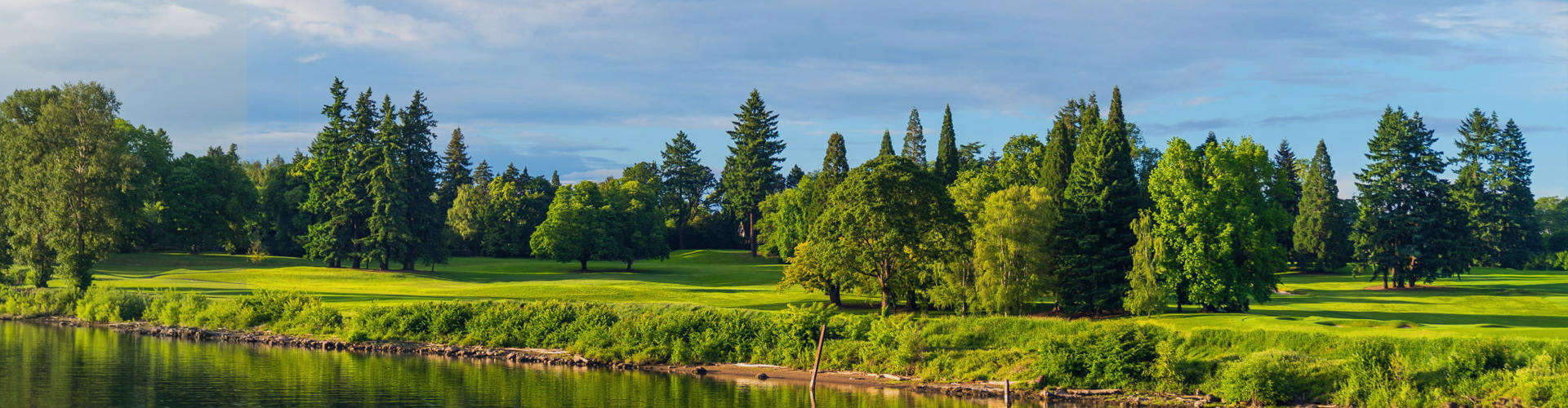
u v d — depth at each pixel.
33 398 33.53
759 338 42.97
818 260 63.91
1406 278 87.38
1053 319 41.31
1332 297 75.25
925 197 59.06
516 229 136.50
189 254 109.06
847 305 69.44
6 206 70.44
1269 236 61.38
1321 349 34.38
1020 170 90.25
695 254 137.50
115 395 34.41
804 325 42.81
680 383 38.34
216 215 109.25
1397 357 31.78
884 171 59.06
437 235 108.19
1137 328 36.97
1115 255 60.22
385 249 100.44
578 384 38.03
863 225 58.81
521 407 33.44
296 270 95.56
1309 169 112.06
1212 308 59.84
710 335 43.53
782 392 36.16
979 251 57.38
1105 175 61.69
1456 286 86.00
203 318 55.00
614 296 75.25
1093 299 60.25
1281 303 69.12
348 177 101.88
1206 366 34.50
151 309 57.84
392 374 40.00
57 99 70.19
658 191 154.88
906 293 63.25
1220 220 58.91
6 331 53.41
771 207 121.81
